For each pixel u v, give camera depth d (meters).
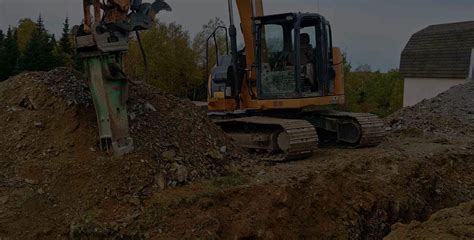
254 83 9.62
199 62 27.17
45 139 6.86
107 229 5.88
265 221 6.30
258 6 9.81
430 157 8.98
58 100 7.25
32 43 21.06
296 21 9.04
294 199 6.77
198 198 6.29
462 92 15.98
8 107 7.37
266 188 6.71
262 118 9.26
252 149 9.20
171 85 25.48
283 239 6.36
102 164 6.45
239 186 6.72
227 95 9.92
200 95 25.97
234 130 9.75
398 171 8.18
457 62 26.12
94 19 6.55
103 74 6.58
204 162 7.24
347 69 33.16
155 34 25.12
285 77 9.26
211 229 5.99
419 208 7.95
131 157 6.62
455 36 27.41
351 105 31.67
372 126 9.36
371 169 8.17
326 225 6.88
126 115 6.80
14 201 6.04
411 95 27.95
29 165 6.50
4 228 5.75
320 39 9.52
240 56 9.96
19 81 7.81
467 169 9.34
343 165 7.88
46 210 6.09
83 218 5.99
